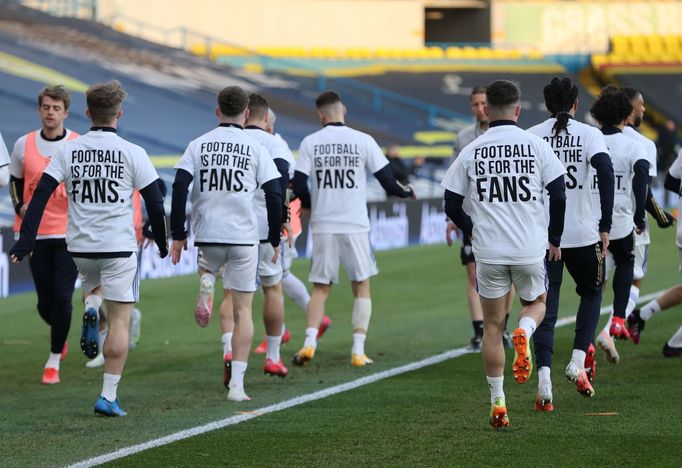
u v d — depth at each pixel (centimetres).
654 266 3403
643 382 1602
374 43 8275
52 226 1727
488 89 1295
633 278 1758
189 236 3478
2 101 5531
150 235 1616
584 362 1457
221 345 2125
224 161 1514
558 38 8612
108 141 1399
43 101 1744
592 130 1448
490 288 1289
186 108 6188
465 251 1950
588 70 8362
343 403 1505
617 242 1678
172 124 5838
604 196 1436
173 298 2808
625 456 1170
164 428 1355
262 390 1633
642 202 1631
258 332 2298
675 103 7919
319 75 7612
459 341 2098
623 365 1753
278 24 8031
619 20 8612
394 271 3409
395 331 2264
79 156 1395
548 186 1281
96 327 1453
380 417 1400
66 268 1733
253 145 1531
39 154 1755
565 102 1464
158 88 6450
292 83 7356
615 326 1705
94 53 6794
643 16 8612
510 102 1284
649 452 1185
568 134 1450
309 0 8094
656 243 4081
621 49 8525
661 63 8388
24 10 7269
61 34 6956
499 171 1273
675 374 1664
